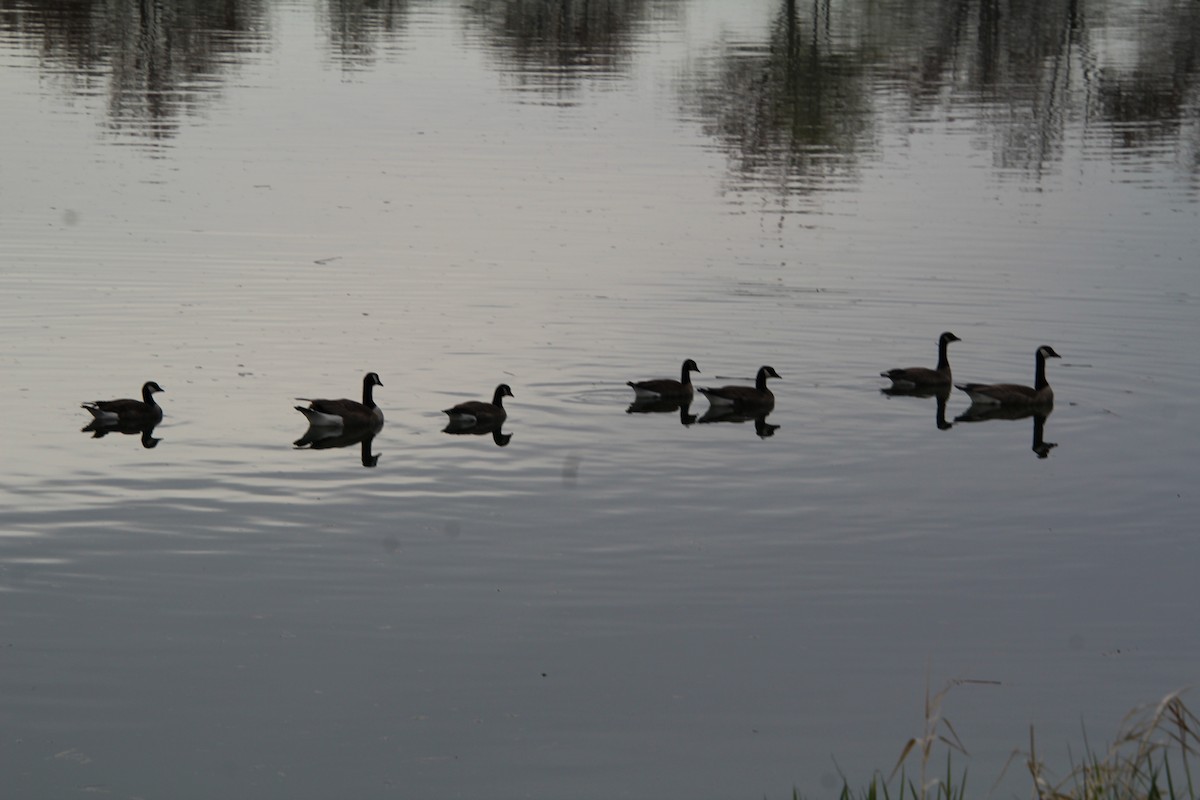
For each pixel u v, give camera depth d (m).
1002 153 55.12
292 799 14.52
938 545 21.47
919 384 29.09
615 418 27.30
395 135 54.78
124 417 25.81
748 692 16.83
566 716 16.23
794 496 23.45
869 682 17.16
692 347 31.45
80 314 32.09
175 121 56.50
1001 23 91.25
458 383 28.84
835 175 50.69
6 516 21.75
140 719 16.03
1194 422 27.38
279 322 32.16
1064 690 17.02
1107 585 20.11
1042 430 27.09
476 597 19.36
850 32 87.25
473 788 14.75
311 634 18.14
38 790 14.62
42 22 81.69
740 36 85.69
